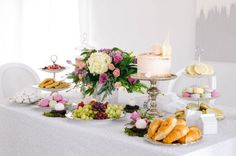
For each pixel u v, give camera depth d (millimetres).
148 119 1820
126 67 2109
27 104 2307
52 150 1895
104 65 2047
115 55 2084
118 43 4707
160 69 1841
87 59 2164
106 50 2182
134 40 4500
